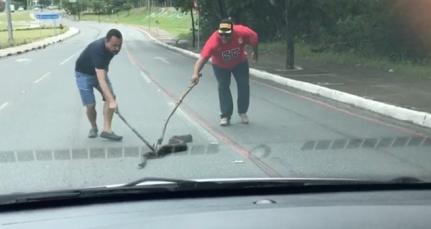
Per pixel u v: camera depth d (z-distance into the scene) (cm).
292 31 2248
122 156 855
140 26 9256
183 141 891
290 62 2250
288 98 1549
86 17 13738
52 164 808
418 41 2275
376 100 1391
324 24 3306
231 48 1094
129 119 1197
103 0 14212
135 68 2605
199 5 4222
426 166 792
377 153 884
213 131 1060
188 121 1170
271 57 2964
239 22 3831
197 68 1066
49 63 2959
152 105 1412
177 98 1544
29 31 7725
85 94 1000
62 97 1589
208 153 871
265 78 2089
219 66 1105
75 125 1135
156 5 11994
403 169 770
